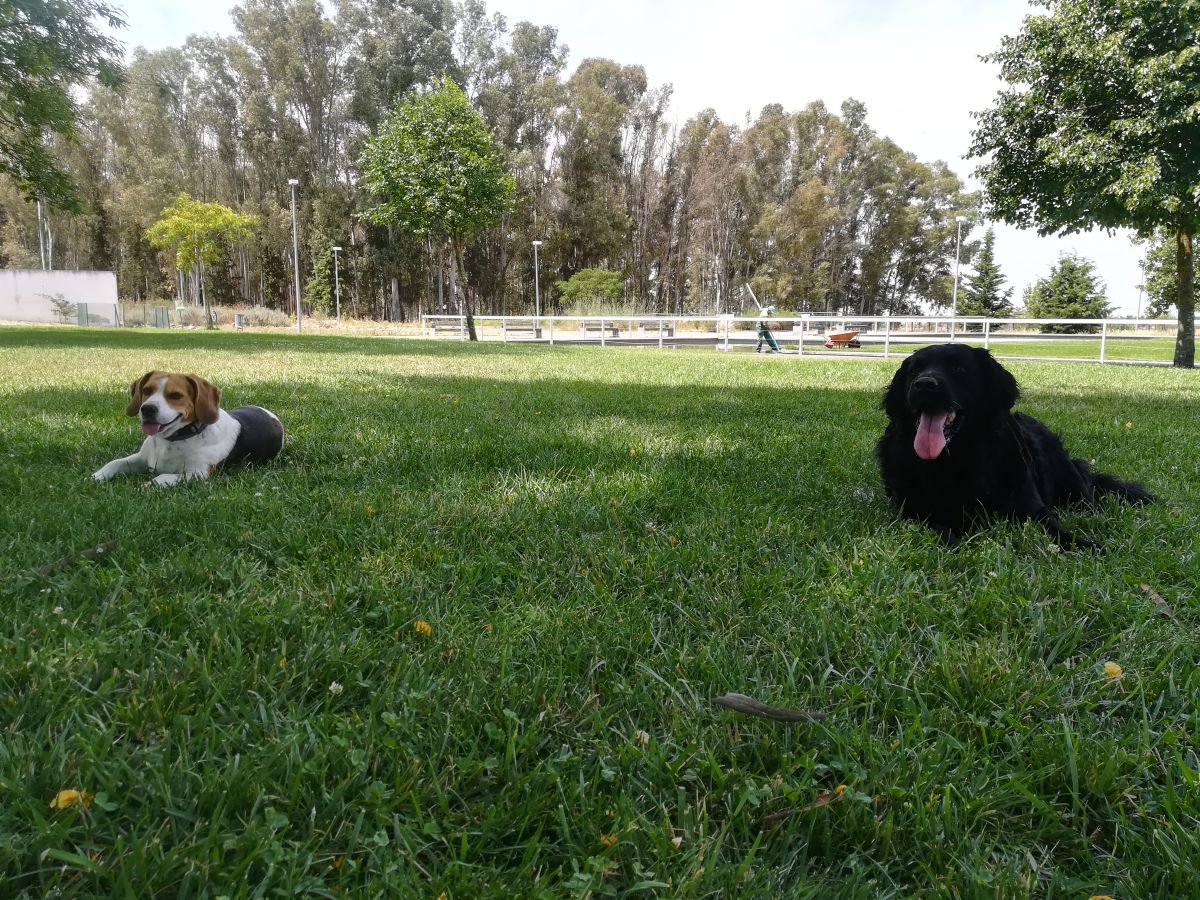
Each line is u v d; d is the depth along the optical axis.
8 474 3.67
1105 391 9.54
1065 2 13.70
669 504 3.44
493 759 1.47
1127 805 1.46
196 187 58.62
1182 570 2.67
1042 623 2.18
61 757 1.39
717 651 1.99
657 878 1.21
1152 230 14.93
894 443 3.52
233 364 11.45
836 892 1.21
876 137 67.56
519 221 58.44
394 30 54.56
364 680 1.81
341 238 56.16
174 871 1.16
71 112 17.81
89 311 39.75
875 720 1.76
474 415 6.38
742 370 12.55
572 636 2.07
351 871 1.20
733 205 60.47
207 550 2.62
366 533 2.85
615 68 60.59
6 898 1.08
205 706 1.59
